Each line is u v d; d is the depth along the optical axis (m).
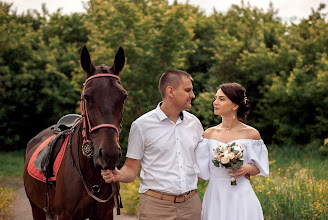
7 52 15.80
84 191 2.92
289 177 7.05
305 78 12.23
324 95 12.04
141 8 12.70
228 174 2.93
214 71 14.40
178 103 2.69
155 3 12.10
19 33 16.08
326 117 12.12
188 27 11.56
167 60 11.50
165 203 2.66
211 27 16.44
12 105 15.95
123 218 6.05
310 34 13.89
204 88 15.08
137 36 11.09
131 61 11.04
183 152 2.75
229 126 3.04
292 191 5.66
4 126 16.14
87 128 2.68
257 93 14.49
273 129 14.09
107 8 11.25
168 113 2.74
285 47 13.34
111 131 2.41
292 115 13.11
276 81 12.63
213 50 15.16
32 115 16.81
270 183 6.17
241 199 2.88
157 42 11.41
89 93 2.50
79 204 2.96
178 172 2.69
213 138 3.03
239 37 15.68
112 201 3.11
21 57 16.16
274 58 13.46
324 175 6.98
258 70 13.99
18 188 9.11
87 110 2.54
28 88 16.42
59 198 2.98
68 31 18.72
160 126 2.71
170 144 2.70
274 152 11.52
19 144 16.88
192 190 2.80
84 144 2.73
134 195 6.41
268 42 15.12
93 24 12.02
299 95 12.12
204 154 2.97
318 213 4.81
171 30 11.26
